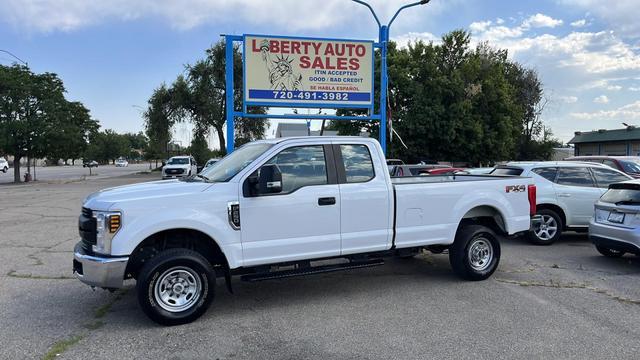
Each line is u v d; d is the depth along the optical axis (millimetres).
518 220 6926
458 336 4617
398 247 6105
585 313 5273
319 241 5602
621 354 4195
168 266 4898
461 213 6465
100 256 4812
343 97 15883
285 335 4688
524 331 4738
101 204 4883
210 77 38062
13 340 4562
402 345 4414
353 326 4918
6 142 31297
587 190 9555
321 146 5762
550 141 44375
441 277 6887
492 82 31156
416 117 28688
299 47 15516
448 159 31297
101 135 109250
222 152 40000
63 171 60000
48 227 11586
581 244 9516
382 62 16078
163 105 40219
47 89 32781
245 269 5398
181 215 4961
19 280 6703
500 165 10500
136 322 5062
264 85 15391
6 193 22859
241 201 5234
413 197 6148
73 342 4512
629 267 7461
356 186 5820
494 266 6738
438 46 31156
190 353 4273
